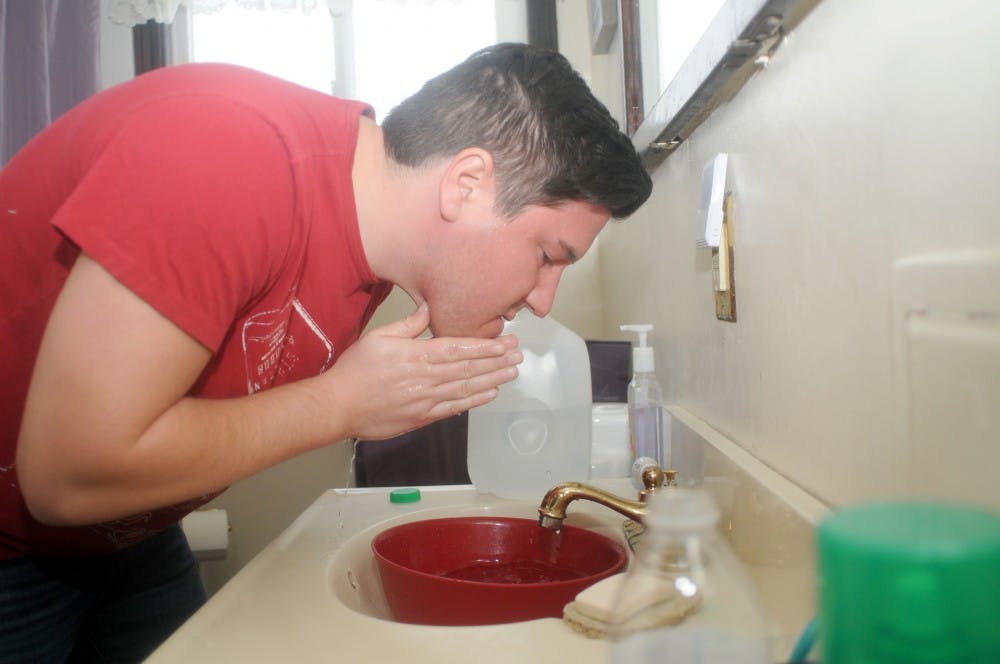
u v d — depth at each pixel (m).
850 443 0.59
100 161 0.57
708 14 0.90
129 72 1.98
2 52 1.74
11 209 0.70
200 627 0.61
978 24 0.41
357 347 0.77
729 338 0.89
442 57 1.99
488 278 0.77
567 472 1.10
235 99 0.64
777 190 0.72
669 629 0.35
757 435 0.79
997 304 0.40
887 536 0.24
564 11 1.95
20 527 0.81
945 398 0.46
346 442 1.91
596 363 1.40
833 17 0.59
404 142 0.76
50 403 0.56
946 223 0.45
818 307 0.64
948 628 0.23
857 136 0.56
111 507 0.61
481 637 0.57
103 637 1.04
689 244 1.04
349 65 1.98
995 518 0.26
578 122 0.74
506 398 1.11
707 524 0.34
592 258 1.93
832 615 0.25
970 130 0.42
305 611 0.65
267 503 1.93
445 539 0.92
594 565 0.84
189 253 0.57
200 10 1.94
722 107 0.88
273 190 0.63
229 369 0.77
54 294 0.69
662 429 1.05
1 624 0.85
